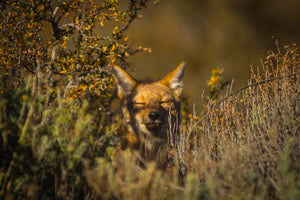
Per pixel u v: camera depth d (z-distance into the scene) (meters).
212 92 10.05
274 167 7.38
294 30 32.22
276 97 9.48
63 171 7.20
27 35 10.26
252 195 6.46
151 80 11.89
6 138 6.89
